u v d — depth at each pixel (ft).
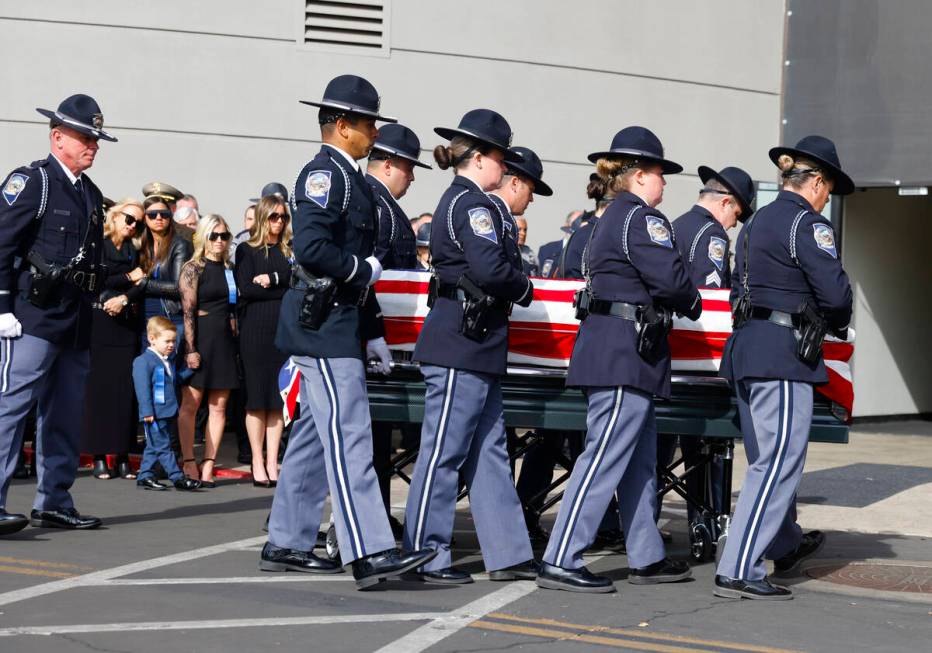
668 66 87.40
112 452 59.67
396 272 41.70
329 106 36.50
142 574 37.42
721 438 42.19
